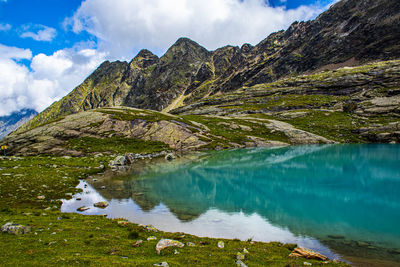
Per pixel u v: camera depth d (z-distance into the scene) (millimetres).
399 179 42031
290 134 119375
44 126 100750
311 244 18969
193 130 116688
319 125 131250
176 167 59562
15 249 12742
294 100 185750
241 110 182750
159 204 30312
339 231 21844
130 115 122062
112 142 95375
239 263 12891
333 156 69312
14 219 19203
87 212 26328
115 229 18891
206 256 13883
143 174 50781
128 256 13156
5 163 51094
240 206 29719
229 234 21062
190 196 34219
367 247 18344
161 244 15062
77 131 99625
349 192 35156
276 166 57281
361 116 131375
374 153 72250
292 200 32000
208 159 71938
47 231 16609
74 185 39000
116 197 33375
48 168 49781
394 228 22297
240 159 69625
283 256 15117
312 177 45281
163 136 106562
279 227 22859
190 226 23000
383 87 156500
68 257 11938
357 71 195250
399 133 100188
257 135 122625
